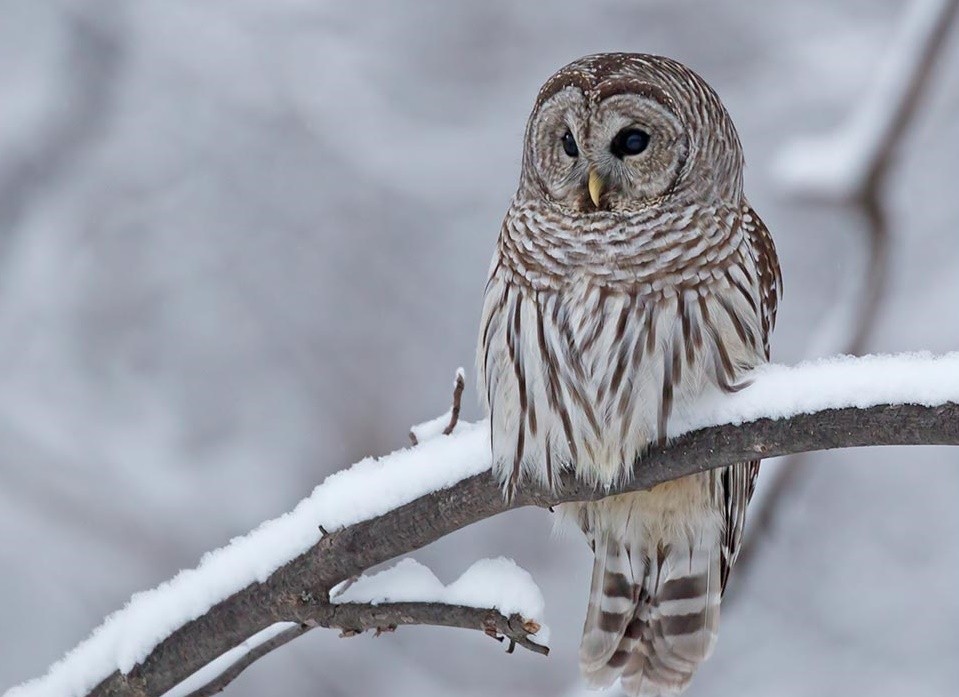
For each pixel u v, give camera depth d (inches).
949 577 543.2
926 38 351.3
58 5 639.8
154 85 634.2
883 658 531.8
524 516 561.6
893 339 538.9
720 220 270.2
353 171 620.7
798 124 598.9
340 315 612.4
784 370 223.6
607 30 627.8
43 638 554.6
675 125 270.2
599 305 264.4
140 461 589.6
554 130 277.4
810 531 548.7
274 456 596.7
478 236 615.5
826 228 573.3
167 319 620.1
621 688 300.0
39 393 604.1
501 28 633.0
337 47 629.3
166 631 235.6
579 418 262.8
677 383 257.6
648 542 290.8
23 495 573.0
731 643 530.9
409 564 231.6
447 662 542.0
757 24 612.1
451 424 245.3
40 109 637.9
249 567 232.5
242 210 625.6
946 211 553.6
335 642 539.2
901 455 556.4
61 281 623.5
